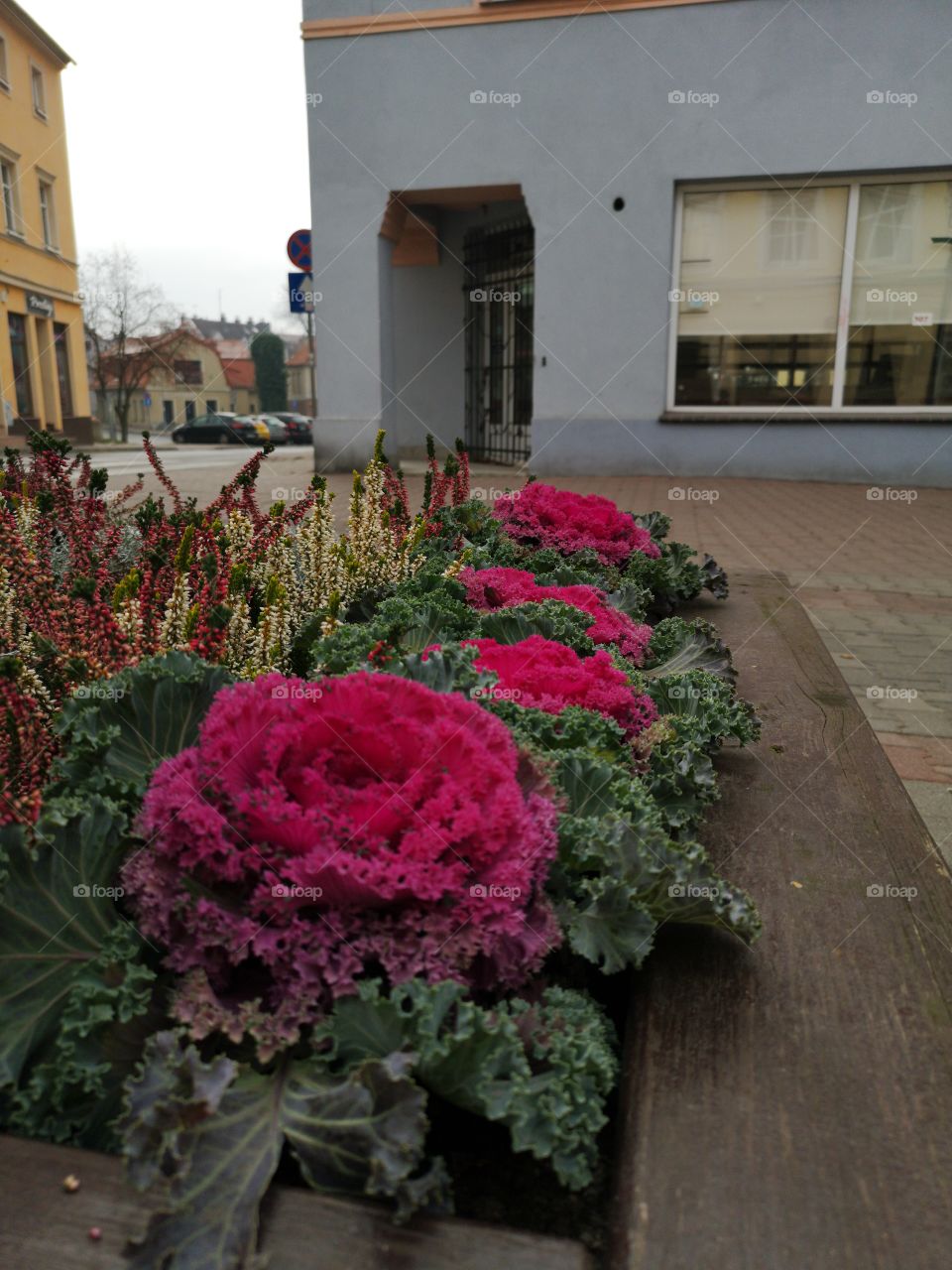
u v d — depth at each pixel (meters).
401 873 1.48
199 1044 1.49
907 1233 1.30
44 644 2.42
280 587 2.91
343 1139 1.30
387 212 13.36
